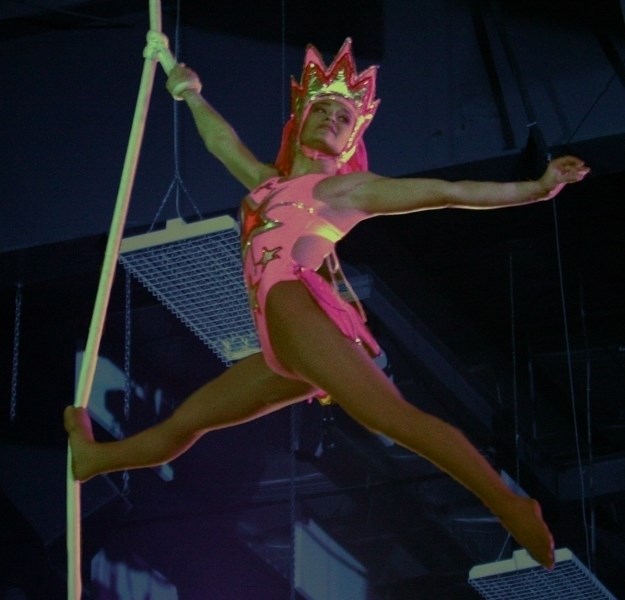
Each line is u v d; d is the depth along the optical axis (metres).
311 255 5.50
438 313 13.43
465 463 5.03
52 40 12.13
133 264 10.15
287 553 13.91
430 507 14.09
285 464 13.78
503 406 13.91
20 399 12.98
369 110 5.99
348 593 14.02
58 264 12.00
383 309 12.83
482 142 10.98
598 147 10.98
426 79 11.31
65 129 11.86
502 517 4.98
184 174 11.52
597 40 11.16
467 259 12.99
